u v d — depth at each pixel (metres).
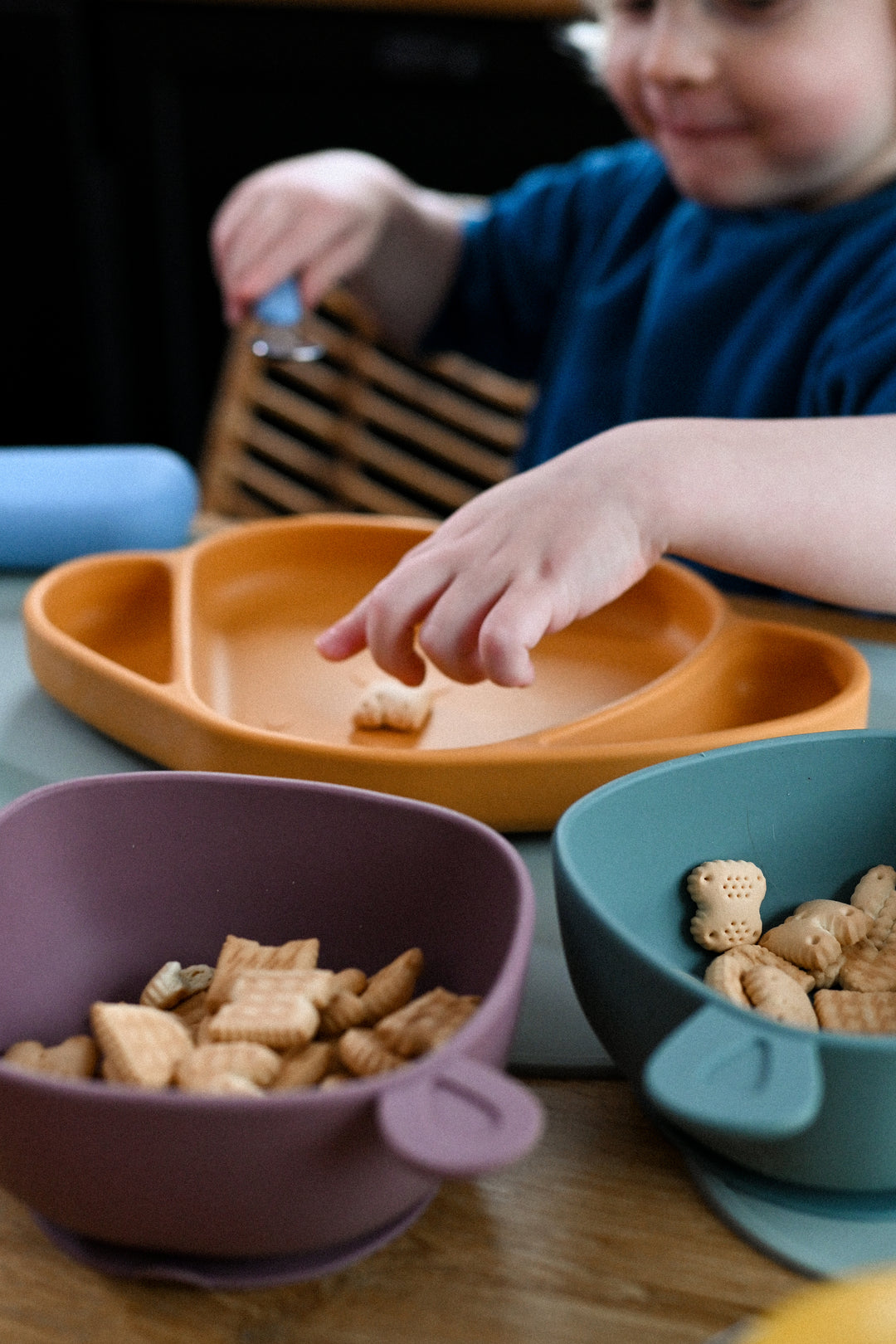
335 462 1.33
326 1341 0.30
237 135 1.98
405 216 1.23
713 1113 0.27
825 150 0.88
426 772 0.49
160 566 0.69
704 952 0.43
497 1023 0.30
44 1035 0.38
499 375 1.46
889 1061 0.29
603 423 1.15
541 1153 0.36
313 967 0.38
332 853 0.40
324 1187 0.30
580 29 1.31
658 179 1.17
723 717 0.58
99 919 0.40
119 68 1.93
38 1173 0.30
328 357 1.34
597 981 0.34
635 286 1.14
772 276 1.00
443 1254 0.32
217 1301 0.31
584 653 0.68
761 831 0.44
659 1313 0.31
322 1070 0.34
